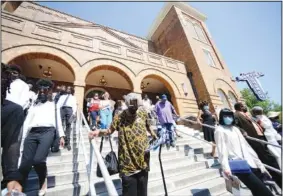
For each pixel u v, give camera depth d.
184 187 3.68
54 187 2.98
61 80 11.91
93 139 2.53
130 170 2.04
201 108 6.47
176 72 12.88
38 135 2.47
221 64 15.72
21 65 9.66
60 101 5.09
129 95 2.35
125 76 10.50
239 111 4.43
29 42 7.89
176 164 4.73
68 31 9.33
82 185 3.08
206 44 16.19
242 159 2.65
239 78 15.43
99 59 9.70
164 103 6.09
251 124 4.12
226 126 2.96
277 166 3.75
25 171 2.17
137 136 2.20
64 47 8.81
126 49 11.10
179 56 14.89
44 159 2.33
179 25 15.32
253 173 2.56
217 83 13.72
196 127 9.83
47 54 8.20
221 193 3.75
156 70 11.80
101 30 14.24
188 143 6.56
